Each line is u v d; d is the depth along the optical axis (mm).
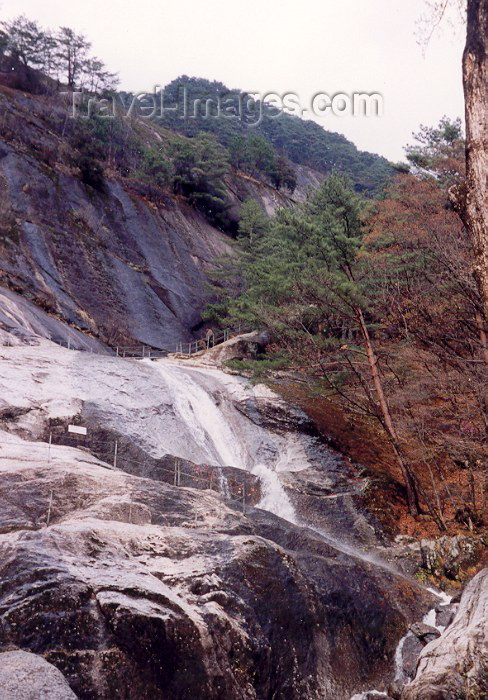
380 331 30688
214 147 72875
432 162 35781
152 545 12766
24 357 23672
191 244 59031
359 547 20938
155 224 56062
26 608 9352
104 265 47188
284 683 12164
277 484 22625
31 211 44812
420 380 24703
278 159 98625
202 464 21641
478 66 10125
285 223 36594
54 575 9953
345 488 24000
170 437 22547
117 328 44438
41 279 41281
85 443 19875
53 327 35625
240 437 26438
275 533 16422
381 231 30453
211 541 13672
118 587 10250
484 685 10750
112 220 51750
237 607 12172
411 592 16672
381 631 15000
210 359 36500
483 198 9852
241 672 11234
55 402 20766
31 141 51344
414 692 11141
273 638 12477
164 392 25156
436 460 26453
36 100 58719
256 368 27641
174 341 47844
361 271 27312
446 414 25703
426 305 28078
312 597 14070
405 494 24516
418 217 31219
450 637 12344
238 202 78062
